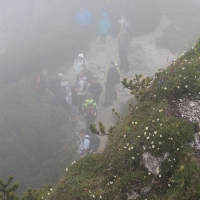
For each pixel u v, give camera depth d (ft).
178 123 12.60
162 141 12.25
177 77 14.71
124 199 11.93
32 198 17.67
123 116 17.19
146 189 11.83
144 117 14.30
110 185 12.69
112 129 16.17
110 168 13.53
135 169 12.66
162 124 12.82
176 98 14.26
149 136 12.69
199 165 11.28
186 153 11.71
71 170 14.83
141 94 16.14
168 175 11.78
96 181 13.29
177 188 11.05
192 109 13.46
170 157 11.89
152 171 12.14
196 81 14.33
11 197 16.98
